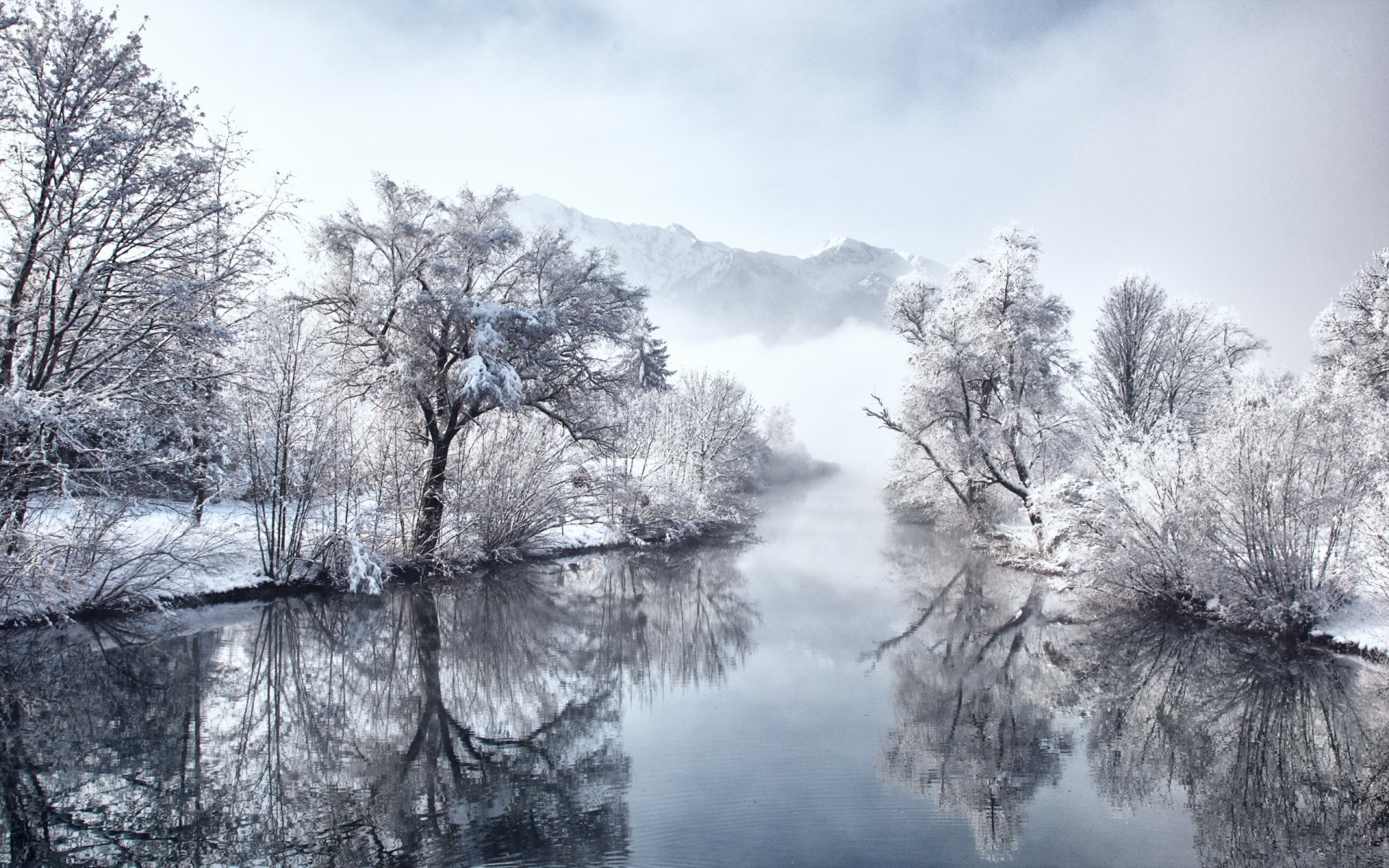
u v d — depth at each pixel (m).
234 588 17.67
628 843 7.63
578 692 12.87
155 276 14.29
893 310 33.25
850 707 12.24
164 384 14.88
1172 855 7.66
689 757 10.04
